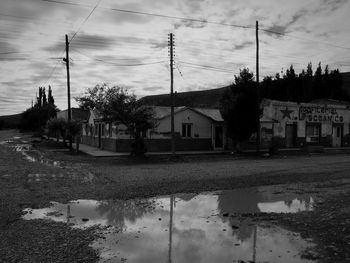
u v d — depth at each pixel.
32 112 86.56
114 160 26.53
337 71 69.12
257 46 31.53
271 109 38.78
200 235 8.74
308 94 66.06
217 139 36.59
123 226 9.49
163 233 8.90
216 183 15.98
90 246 7.87
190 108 34.84
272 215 10.55
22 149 39.94
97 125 40.44
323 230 8.81
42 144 46.03
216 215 10.66
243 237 8.55
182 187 14.99
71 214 10.68
